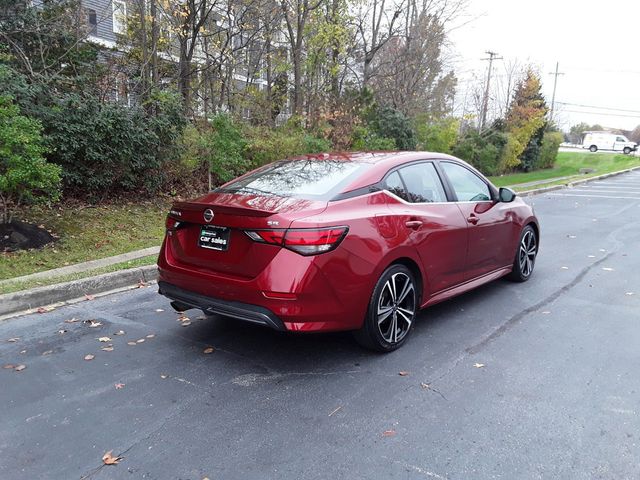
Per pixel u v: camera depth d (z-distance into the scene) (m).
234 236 3.74
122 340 4.47
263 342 4.44
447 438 3.02
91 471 2.72
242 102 14.31
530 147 30.00
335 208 3.80
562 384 3.69
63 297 5.49
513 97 29.67
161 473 2.70
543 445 2.95
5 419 3.20
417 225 4.32
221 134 10.38
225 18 14.04
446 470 2.72
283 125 14.04
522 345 4.39
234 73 16.56
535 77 29.22
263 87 19.02
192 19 12.73
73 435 3.04
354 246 3.76
